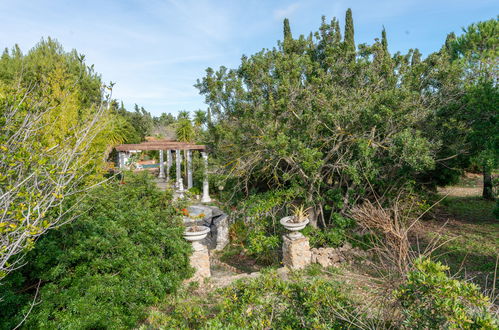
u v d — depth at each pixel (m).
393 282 2.81
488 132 8.12
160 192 7.67
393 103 7.37
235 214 9.73
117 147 17.42
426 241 8.52
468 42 11.95
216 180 10.05
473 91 8.34
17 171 2.89
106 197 6.32
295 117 8.75
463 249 7.79
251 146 9.19
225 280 6.51
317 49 10.56
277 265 8.06
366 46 9.09
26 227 2.46
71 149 3.44
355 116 7.73
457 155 8.87
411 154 7.14
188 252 6.26
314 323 2.81
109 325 4.08
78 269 4.54
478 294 2.13
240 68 9.36
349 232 8.62
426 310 2.31
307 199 8.36
